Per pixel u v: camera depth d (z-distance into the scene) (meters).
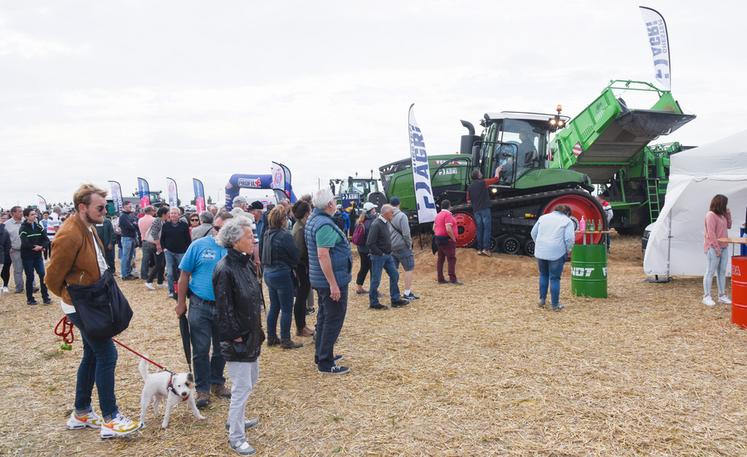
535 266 11.09
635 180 16.52
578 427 3.78
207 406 4.38
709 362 5.11
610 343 5.84
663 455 3.36
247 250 3.54
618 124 14.34
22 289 10.91
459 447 3.55
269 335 6.09
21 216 10.87
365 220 9.27
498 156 12.72
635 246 15.44
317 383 4.85
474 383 4.74
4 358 5.96
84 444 3.73
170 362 5.66
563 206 7.55
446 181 13.95
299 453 3.53
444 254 10.23
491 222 12.70
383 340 6.26
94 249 3.66
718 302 7.80
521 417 3.99
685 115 13.84
